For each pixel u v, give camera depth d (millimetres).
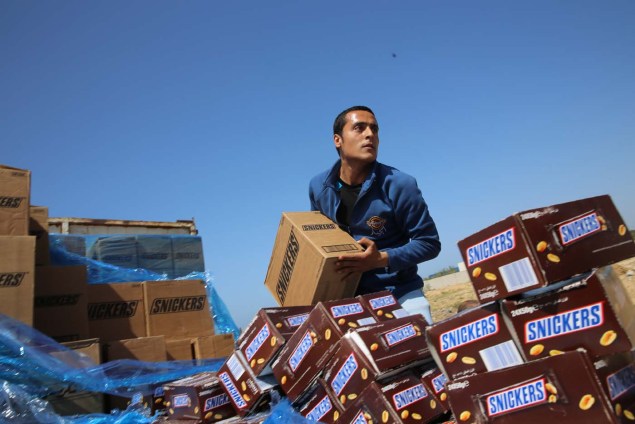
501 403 1563
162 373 3521
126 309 4180
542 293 1540
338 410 2025
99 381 3127
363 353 1997
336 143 3432
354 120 3246
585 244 1561
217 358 4156
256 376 2332
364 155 3176
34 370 2895
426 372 2162
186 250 6133
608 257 1576
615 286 1567
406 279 3109
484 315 1668
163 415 3004
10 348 2871
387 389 1959
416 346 2186
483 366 1649
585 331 1448
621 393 1461
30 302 3123
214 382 2623
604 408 1362
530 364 1507
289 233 3004
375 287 3074
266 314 2363
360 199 3148
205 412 2531
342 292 2936
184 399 2650
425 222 3045
